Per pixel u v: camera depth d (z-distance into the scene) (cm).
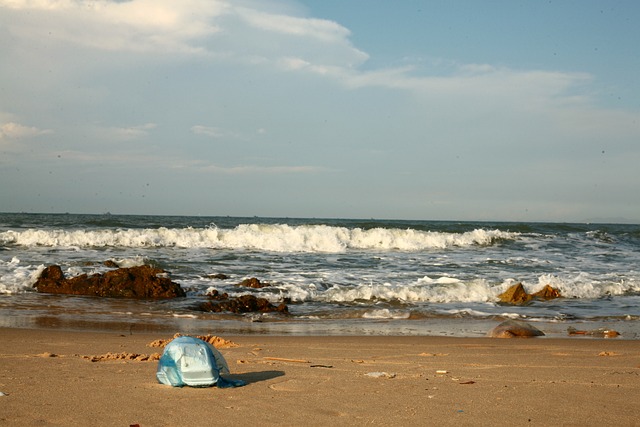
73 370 678
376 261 2442
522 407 523
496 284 1898
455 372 712
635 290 1973
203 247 2698
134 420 460
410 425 458
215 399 532
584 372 727
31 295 1622
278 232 2927
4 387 575
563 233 3647
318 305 1645
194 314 1449
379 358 836
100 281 1698
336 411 496
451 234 3100
